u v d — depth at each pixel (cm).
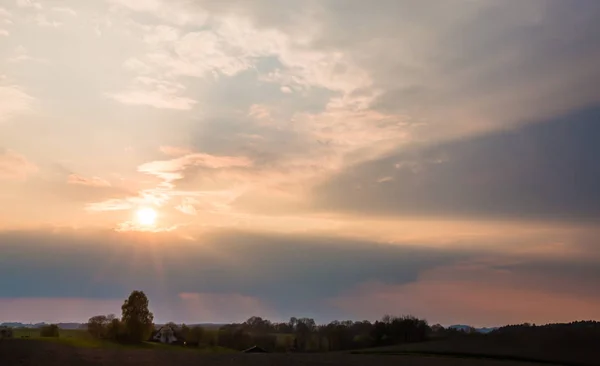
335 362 6975
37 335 11456
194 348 12294
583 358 7862
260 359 7206
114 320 11900
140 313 12012
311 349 13300
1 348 7012
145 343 11931
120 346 10812
